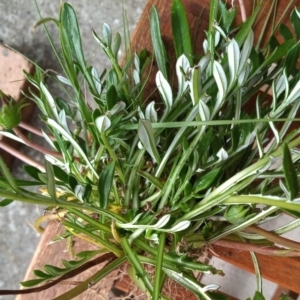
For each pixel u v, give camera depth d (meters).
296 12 0.36
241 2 0.40
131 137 0.37
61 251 0.46
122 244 0.36
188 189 0.34
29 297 0.45
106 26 0.36
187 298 0.45
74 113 0.40
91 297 0.45
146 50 0.41
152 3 0.44
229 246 0.40
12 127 0.35
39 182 0.35
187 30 0.36
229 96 0.33
